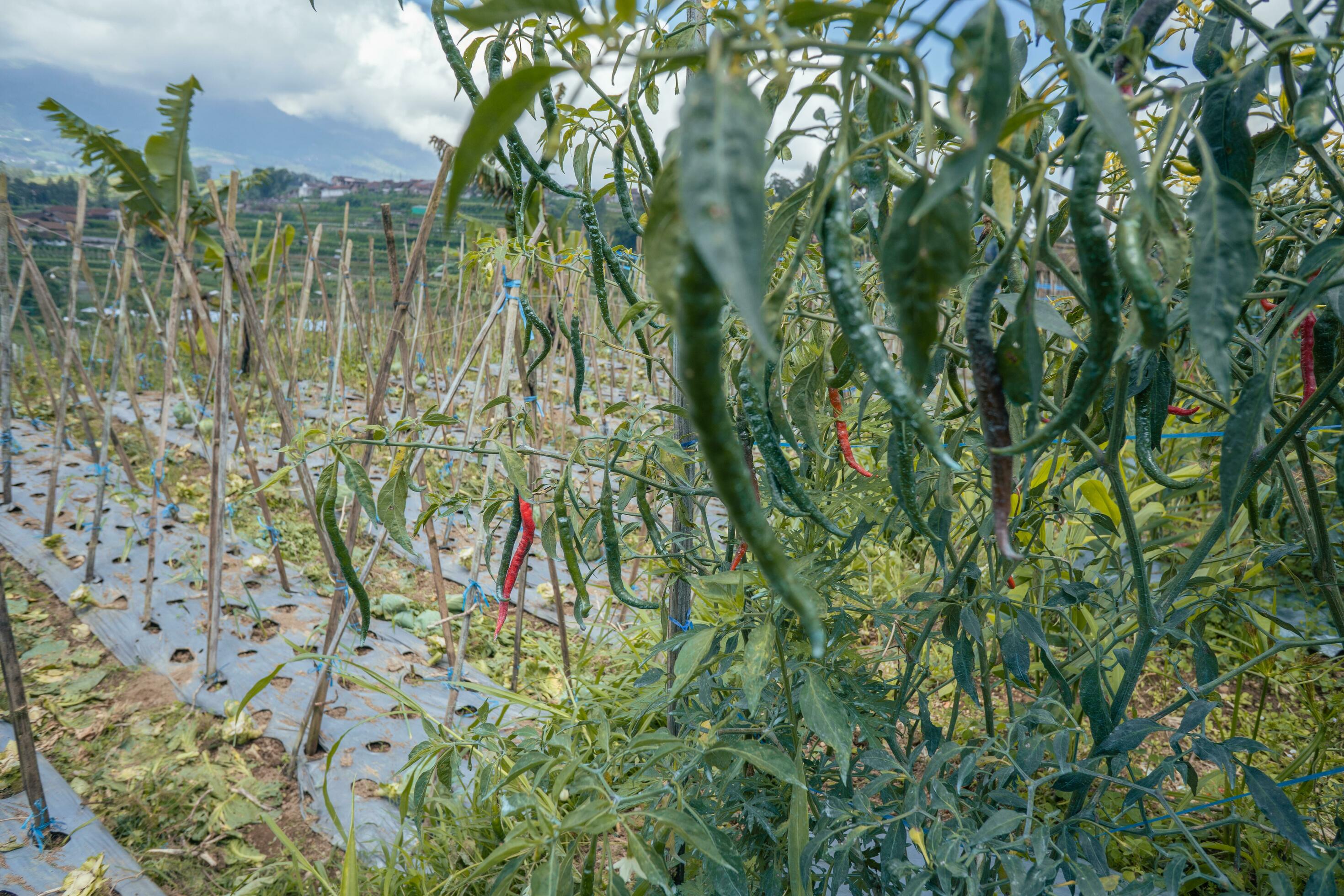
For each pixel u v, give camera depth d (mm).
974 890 1062
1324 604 2109
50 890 2305
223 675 3363
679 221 427
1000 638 1438
